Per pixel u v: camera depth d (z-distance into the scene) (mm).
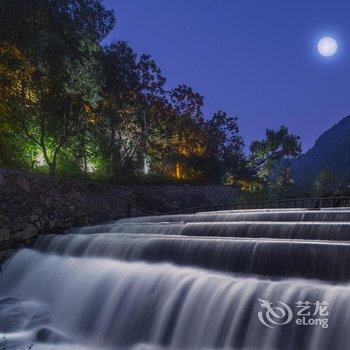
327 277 8477
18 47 20547
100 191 23297
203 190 35531
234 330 7762
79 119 24422
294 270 9016
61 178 19984
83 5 23391
